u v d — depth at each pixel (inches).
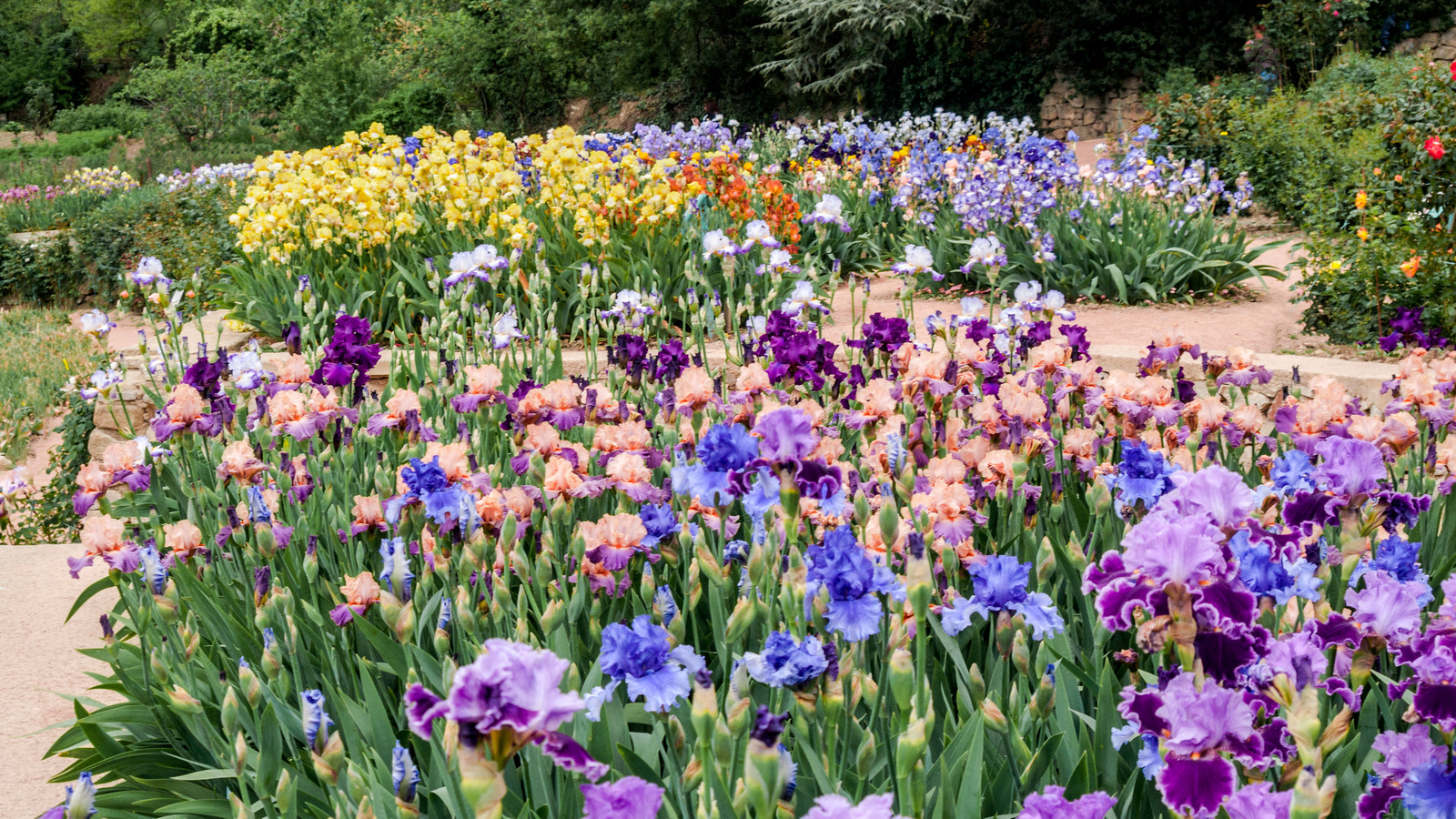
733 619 85.0
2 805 138.3
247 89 1456.7
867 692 76.8
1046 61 1053.2
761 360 191.3
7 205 849.5
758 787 59.1
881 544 94.7
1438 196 302.0
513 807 84.4
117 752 112.7
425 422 175.9
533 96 1446.9
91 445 303.4
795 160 617.0
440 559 104.9
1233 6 964.6
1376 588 72.8
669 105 1338.6
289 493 136.2
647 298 240.2
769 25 1146.7
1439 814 65.9
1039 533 124.7
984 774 82.4
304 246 333.7
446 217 335.6
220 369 160.4
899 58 1161.4
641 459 111.7
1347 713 67.7
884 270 448.1
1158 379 133.5
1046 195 383.9
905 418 124.6
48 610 198.8
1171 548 64.7
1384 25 877.2
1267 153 554.6
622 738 90.6
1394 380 144.4
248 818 82.1
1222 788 60.0
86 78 2215.8
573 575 103.6
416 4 1708.9
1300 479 95.9
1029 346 179.3
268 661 96.0
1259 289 384.2
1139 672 87.5
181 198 686.5
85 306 676.7
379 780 91.0
